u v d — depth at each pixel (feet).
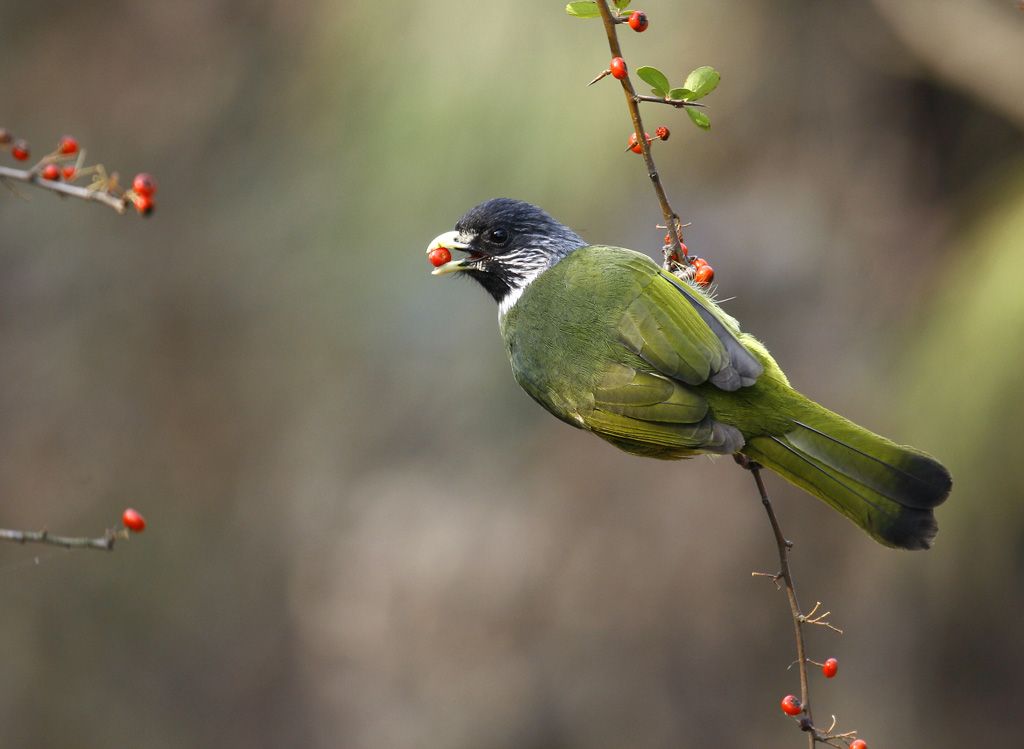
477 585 41.34
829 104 34.01
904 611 35.73
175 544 46.01
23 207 47.32
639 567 39.47
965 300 27.14
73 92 45.91
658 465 39.58
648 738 38.88
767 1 32.50
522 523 40.78
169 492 46.09
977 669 35.65
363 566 43.57
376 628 43.62
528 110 28.40
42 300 47.19
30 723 42.86
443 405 39.47
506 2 28.76
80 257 46.70
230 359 44.34
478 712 41.11
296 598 45.39
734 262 35.14
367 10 30.63
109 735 43.70
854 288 34.45
